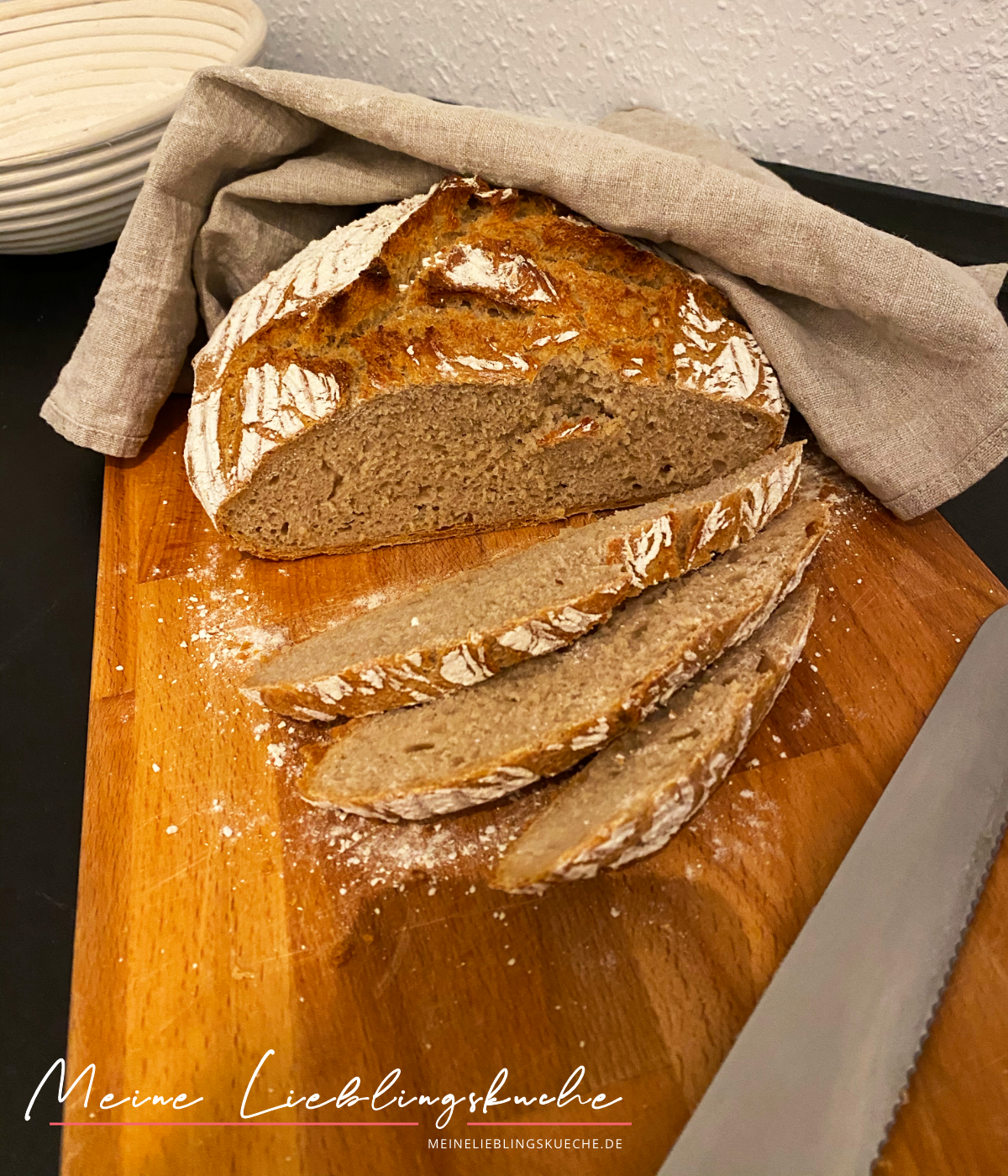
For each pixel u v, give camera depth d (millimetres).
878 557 344
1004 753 279
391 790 272
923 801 271
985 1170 223
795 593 327
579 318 333
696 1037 245
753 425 349
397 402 331
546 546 352
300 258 366
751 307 339
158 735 305
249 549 356
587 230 340
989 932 255
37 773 328
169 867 275
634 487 371
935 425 333
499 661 300
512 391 333
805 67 408
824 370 344
